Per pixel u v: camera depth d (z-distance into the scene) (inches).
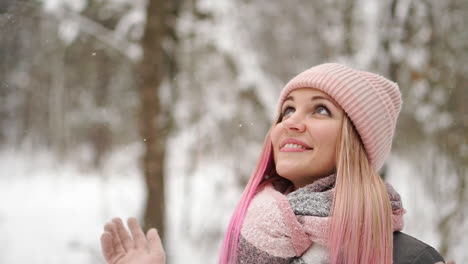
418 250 44.4
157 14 177.9
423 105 159.8
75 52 185.9
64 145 227.9
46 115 217.9
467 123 153.0
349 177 46.6
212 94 201.2
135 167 241.4
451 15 154.6
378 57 151.5
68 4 177.0
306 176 51.2
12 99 211.9
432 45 153.1
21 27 171.8
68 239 236.5
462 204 149.8
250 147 201.6
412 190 166.6
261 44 211.2
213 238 214.5
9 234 243.3
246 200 53.0
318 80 50.8
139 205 254.5
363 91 50.1
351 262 43.1
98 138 227.6
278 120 57.5
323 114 51.1
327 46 190.1
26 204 287.3
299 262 43.5
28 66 190.1
